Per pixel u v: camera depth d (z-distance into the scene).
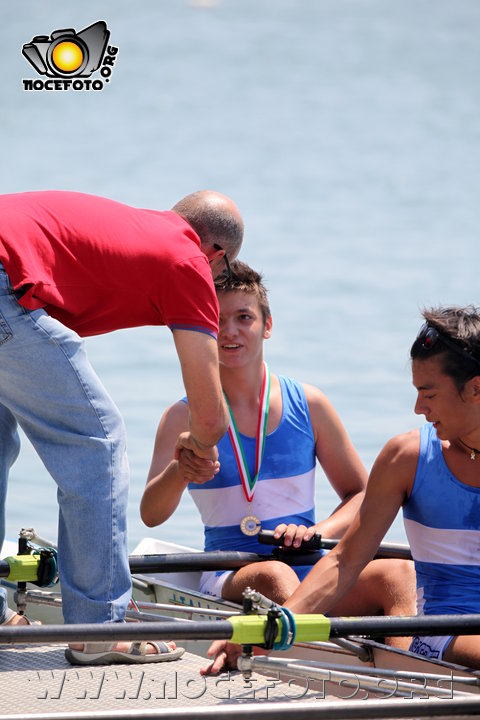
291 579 15.70
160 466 17.28
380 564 15.50
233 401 17.52
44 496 31.52
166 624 11.40
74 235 12.94
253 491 17.39
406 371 45.09
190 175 112.00
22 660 13.84
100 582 13.13
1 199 13.10
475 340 12.99
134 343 49.41
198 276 13.09
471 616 12.12
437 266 68.94
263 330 17.45
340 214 89.81
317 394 17.94
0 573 14.23
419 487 14.02
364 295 60.91
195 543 27.52
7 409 14.03
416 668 13.56
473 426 13.34
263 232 82.00
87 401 12.98
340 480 18.03
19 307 12.61
